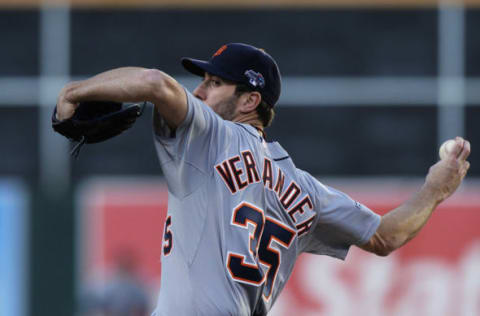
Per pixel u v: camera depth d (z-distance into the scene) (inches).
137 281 1630.2
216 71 484.4
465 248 1642.5
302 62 1889.8
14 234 1659.7
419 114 1889.8
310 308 1611.7
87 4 1891.0
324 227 513.0
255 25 1891.0
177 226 451.2
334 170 1871.3
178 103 426.6
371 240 525.3
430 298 1630.2
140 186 1830.7
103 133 444.1
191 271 445.7
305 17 1894.7
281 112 1877.5
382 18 1900.8
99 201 1657.2
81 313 1637.6
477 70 1899.6
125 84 414.6
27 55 1879.9
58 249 1654.8
